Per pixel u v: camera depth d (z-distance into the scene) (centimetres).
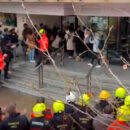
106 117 887
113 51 2544
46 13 2492
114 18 2609
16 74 2544
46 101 1984
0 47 2492
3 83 2491
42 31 1975
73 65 2488
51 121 1055
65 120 1041
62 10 2364
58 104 1056
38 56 2528
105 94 1112
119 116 805
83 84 2077
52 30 2928
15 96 2234
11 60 2633
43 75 2400
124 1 1986
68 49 2706
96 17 2689
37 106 1066
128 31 2581
